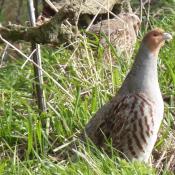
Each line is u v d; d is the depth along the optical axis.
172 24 17.17
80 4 11.94
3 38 11.92
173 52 15.46
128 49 16.08
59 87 13.69
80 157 11.39
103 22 16.50
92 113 13.11
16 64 15.53
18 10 19.17
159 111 11.63
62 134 12.66
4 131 12.66
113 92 13.77
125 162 11.19
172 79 14.38
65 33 11.90
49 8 15.66
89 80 13.99
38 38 11.81
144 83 11.60
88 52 14.88
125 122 11.48
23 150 12.45
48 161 11.41
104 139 11.62
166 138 12.77
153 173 11.22
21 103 13.57
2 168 11.23
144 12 18.31
